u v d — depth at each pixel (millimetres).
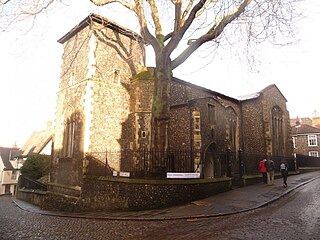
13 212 14750
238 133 24734
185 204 10914
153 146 12461
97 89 16641
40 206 18000
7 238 7625
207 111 17391
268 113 26016
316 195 11938
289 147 28500
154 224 8266
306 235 6352
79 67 17703
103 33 17828
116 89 17609
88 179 13859
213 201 11039
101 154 15852
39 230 8578
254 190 13586
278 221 7715
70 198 14867
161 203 10820
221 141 18625
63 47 20422
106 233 7578
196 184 11773
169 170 13500
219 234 6691
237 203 10461
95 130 15984
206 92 21625
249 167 19688
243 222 7789
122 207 11500
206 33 12203
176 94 18562
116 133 16984
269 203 10469
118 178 12031
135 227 8055
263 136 25203
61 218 11094
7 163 41062
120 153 16828
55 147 18750
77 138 16203
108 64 17672
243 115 25719
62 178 16938
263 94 26141
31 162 25844
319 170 30109
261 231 6785
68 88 18391
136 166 15789
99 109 16453
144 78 17359
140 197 11078
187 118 16016
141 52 20281
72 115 17344
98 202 12758
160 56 13141
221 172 17031
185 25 11945
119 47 18688
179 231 7234
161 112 12609
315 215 8297
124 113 17719
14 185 40562
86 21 17406
